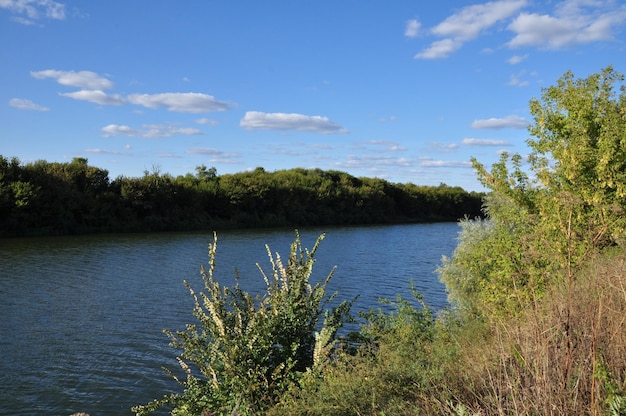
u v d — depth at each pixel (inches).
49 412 502.6
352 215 3939.5
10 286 1055.0
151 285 1098.1
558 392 159.6
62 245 1798.7
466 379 218.2
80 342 706.8
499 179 449.1
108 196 2529.5
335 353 348.8
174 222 2755.9
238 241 2121.1
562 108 437.1
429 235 2773.1
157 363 634.8
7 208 2107.5
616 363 173.0
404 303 445.4
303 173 4407.0
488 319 374.9
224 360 318.0
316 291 379.6
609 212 326.0
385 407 214.8
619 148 359.9
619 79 432.5
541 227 357.4
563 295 245.4
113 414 501.7
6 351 665.6
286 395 280.1
